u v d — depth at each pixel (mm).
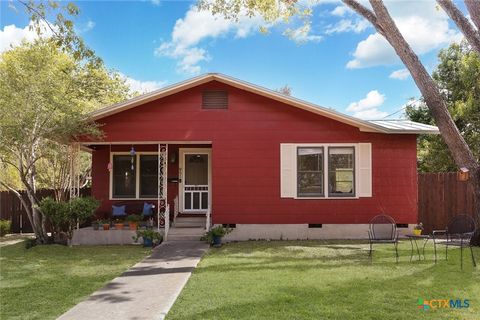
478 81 17969
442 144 20281
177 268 8844
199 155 15461
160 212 14375
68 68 14086
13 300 6656
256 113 13641
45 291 7188
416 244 11461
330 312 5652
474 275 7770
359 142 13633
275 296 6449
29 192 12578
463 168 11008
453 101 20281
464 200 14359
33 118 11375
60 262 9859
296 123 13641
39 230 12641
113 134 13500
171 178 15367
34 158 12305
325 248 11422
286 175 13586
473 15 10453
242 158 13602
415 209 13609
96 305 6293
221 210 13547
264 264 9141
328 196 13594
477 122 18531
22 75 11391
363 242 12562
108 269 8969
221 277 7883
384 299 6234
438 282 7246
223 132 13602
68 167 13898
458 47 20641
